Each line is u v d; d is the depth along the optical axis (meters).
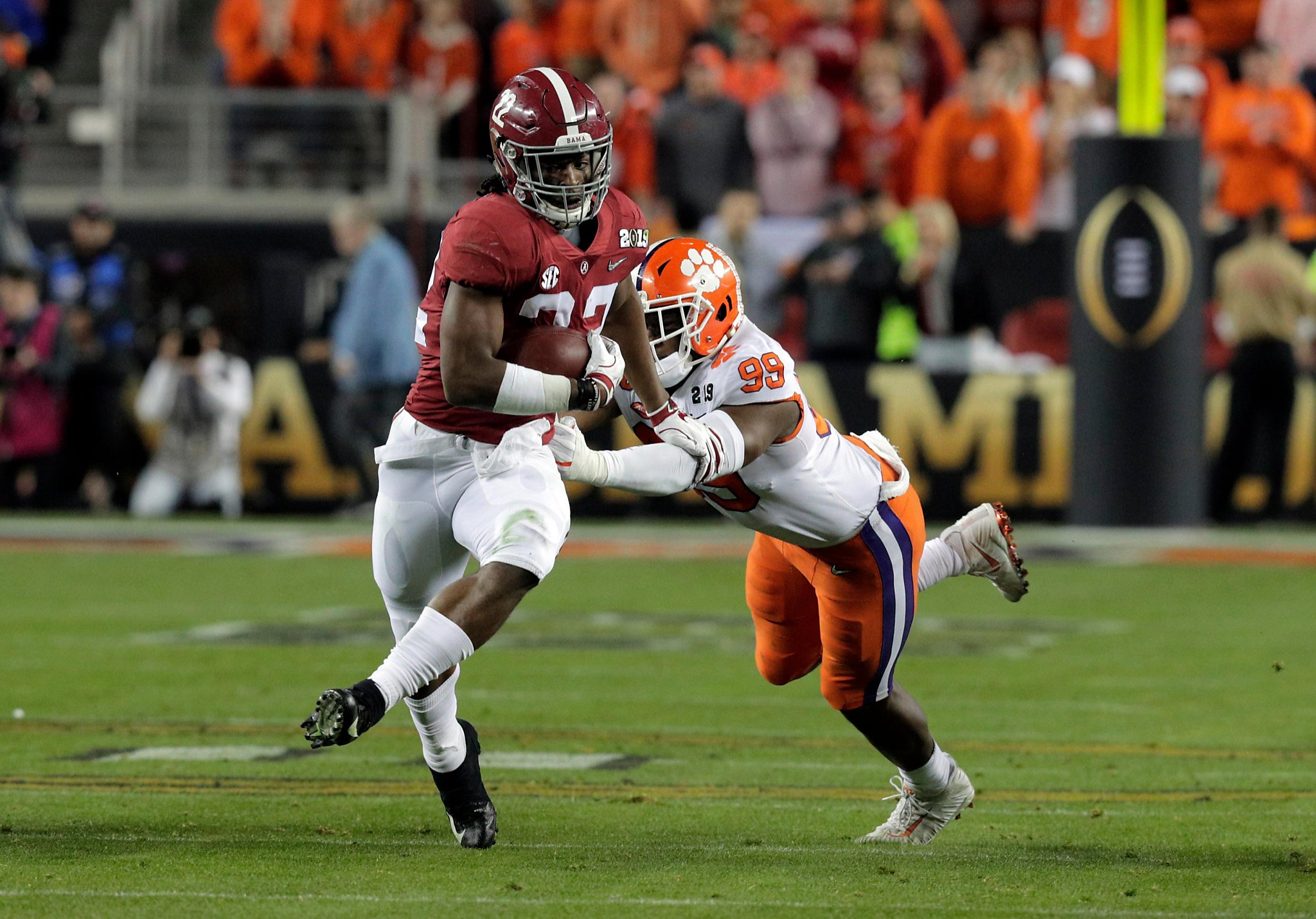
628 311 16.05
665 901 14.41
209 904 14.16
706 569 42.53
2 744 22.17
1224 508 50.00
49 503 53.91
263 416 53.41
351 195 59.94
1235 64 61.41
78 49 70.75
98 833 17.02
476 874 15.38
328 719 14.56
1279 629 33.09
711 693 26.52
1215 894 14.81
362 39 61.31
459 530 15.82
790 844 16.89
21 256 54.56
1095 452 48.56
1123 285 47.91
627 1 58.97
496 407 15.22
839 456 16.48
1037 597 37.66
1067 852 16.62
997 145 52.47
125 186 62.25
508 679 27.72
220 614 34.91
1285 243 48.62
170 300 60.25
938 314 51.88
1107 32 58.38
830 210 53.78
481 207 15.25
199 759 21.30
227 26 60.69
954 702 25.77
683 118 53.91
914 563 16.91
